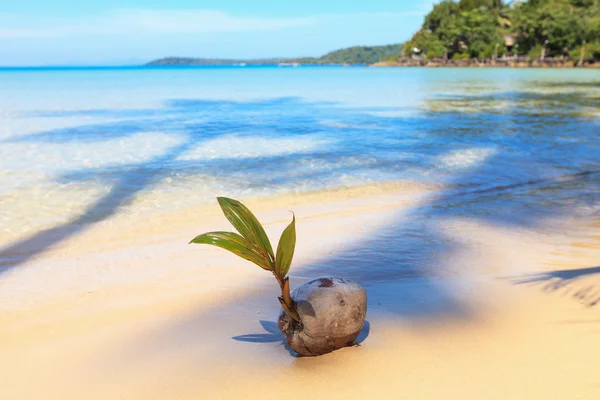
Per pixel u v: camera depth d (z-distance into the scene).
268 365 1.16
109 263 1.99
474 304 1.48
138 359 1.22
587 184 3.36
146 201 2.89
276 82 21.83
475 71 37.62
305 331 1.12
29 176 3.46
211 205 2.82
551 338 1.25
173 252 2.11
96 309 1.55
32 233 2.36
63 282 1.79
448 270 1.83
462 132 5.72
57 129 5.92
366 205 2.86
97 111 8.38
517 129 5.96
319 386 1.06
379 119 7.11
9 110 8.48
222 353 1.23
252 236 1.06
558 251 2.03
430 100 10.84
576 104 9.57
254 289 1.69
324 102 10.48
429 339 1.25
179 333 1.36
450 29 54.66
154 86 18.36
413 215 2.63
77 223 2.51
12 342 1.34
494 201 2.92
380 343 1.23
